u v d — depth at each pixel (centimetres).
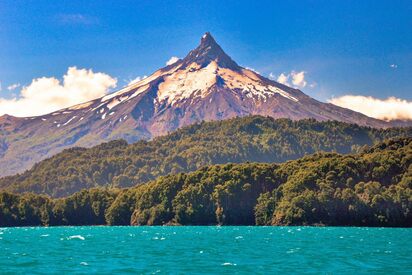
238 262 11050
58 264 10869
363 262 10975
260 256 12188
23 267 10406
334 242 16250
